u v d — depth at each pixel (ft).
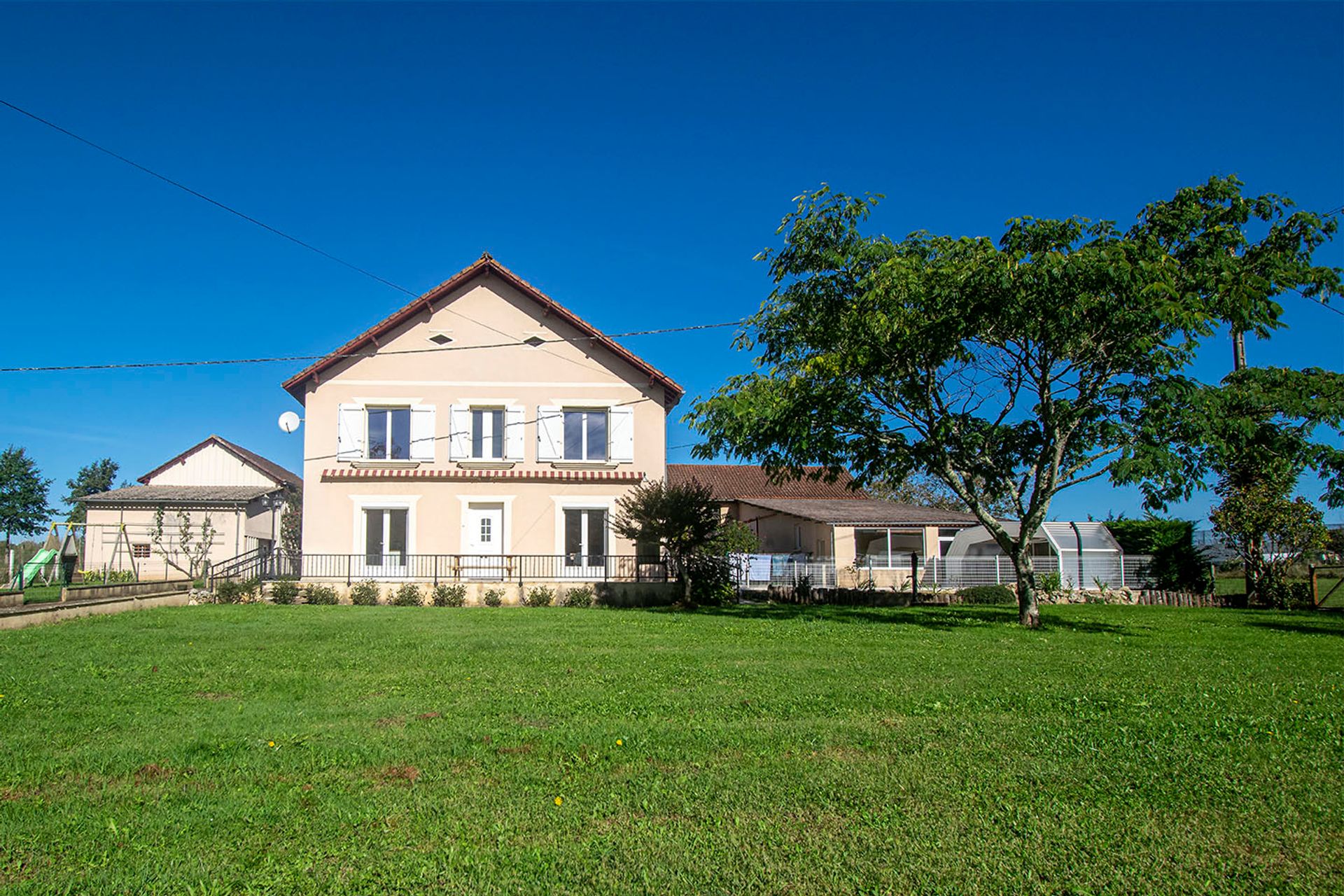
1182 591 96.22
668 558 82.74
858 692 29.35
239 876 14.11
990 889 13.84
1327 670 36.86
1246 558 87.76
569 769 19.95
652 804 17.49
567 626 53.42
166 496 101.76
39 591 73.97
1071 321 51.29
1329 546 87.30
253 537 105.40
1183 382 51.49
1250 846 15.61
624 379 89.71
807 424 56.80
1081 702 27.91
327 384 87.71
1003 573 99.35
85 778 19.20
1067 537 99.40
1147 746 22.09
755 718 25.14
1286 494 84.89
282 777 19.29
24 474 137.80
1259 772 19.90
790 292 60.08
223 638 44.96
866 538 128.36
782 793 18.20
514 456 88.02
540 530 86.99
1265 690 30.99
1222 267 52.70
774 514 127.95
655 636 47.85
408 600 78.69
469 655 38.65
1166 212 55.98
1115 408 54.54
